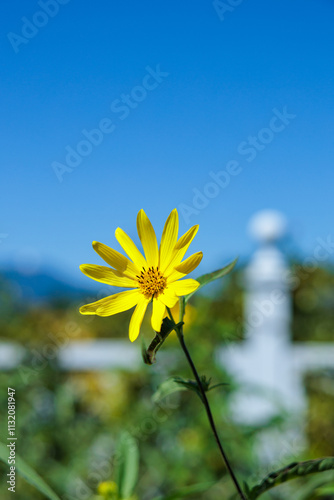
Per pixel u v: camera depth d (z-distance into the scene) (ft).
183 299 1.43
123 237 1.56
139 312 1.48
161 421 3.11
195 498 2.82
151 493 3.00
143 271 1.51
